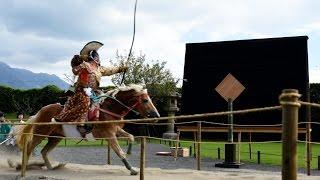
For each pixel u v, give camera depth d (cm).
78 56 955
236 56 2236
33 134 955
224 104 2211
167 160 1403
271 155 1588
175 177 882
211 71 2289
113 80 2819
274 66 2130
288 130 413
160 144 2178
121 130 959
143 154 731
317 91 2500
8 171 980
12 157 1189
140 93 941
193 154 1667
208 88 2275
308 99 2012
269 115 2080
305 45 2080
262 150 1789
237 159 1234
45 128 970
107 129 918
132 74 2830
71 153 1591
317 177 945
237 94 1183
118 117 927
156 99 2645
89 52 964
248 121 2120
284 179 412
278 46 2139
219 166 1202
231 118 1205
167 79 2827
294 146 412
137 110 947
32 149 987
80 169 1004
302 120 1958
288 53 2108
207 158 1502
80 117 920
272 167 1224
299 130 1541
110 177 868
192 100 2297
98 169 1005
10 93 2953
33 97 2936
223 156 1586
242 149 1831
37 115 991
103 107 927
